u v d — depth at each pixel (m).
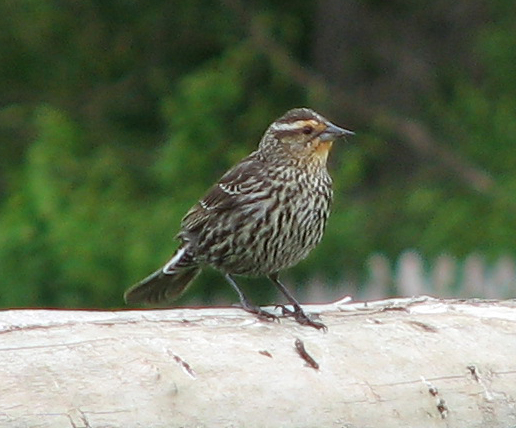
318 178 8.14
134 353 6.01
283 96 19.38
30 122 19.05
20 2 19.56
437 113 19.33
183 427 5.92
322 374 6.22
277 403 6.07
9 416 5.70
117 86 19.67
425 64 19.81
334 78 19.97
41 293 16.17
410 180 18.86
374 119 19.16
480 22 19.72
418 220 17.70
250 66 18.77
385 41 19.97
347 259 17.09
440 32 19.92
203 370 6.05
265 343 6.30
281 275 16.64
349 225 17.17
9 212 16.59
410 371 6.37
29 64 20.11
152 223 16.48
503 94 19.31
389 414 6.25
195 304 16.03
